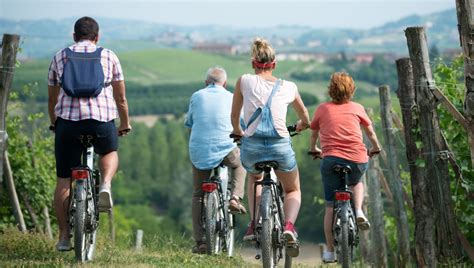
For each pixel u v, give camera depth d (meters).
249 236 18.91
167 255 24.48
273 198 18.23
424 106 22.56
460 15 21.47
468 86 21.64
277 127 18.08
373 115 31.86
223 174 24.25
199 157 24.02
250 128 18.19
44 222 36.19
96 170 19.92
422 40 22.53
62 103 19.12
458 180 24.42
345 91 19.88
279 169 18.33
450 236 22.89
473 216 24.52
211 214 23.36
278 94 18.38
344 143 19.48
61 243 19.59
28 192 35.47
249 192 19.34
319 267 24.31
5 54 21.22
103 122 19.16
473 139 21.88
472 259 22.95
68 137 19.16
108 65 19.52
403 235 28.16
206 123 24.12
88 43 19.77
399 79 23.47
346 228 18.83
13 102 36.72
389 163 27.97
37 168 36.09
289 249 18.50
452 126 25.56
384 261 29.59
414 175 23.14
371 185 29.84
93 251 20.36
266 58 18.66
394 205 28.20
